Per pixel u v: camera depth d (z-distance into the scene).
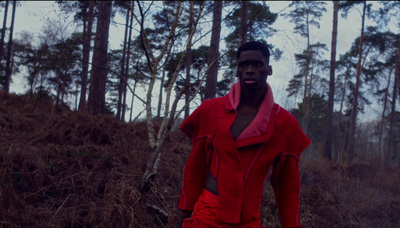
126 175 4.30
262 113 1.63
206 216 1.61
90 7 5.57
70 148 5.05
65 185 4.31
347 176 7.82
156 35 4.52
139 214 3.57
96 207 3.75
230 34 5.09
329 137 17.00
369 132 48.47
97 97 7.99
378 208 5.30
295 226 1.67
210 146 1.70
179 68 4.12
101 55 8.07
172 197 4.41
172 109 3.90
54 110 7.73
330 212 4.82
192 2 4.19
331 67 17.70
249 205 1.60
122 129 6.19
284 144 1.66
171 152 6.08
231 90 1.73
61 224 3.64
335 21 17.91
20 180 4.20
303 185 6.33
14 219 3.39
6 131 5.94
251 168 1.61
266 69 1.69
